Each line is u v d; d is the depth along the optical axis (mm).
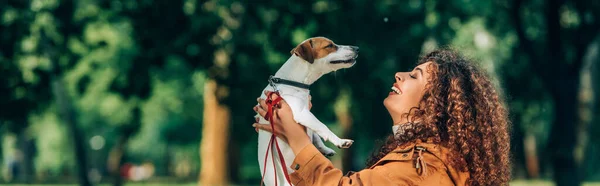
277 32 14656
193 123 39094
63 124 38344
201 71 15391
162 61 14727
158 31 14250
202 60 14570
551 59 15227
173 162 55219
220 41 14812
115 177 29609
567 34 15797
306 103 3826
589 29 15258
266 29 14812
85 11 16594
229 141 22453
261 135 3535
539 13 17078
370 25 15023
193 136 40438
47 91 16641
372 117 18969
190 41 14359
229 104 15406
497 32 18266
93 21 16703
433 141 3064
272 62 15406
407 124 3168
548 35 15203
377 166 3072
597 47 22516
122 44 19703
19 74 15875
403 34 15312
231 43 14766
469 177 3057
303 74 3912
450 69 3211
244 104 15320
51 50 16266
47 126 39094
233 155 23344
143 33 14297
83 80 21531
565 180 15273
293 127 3227
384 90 15891
